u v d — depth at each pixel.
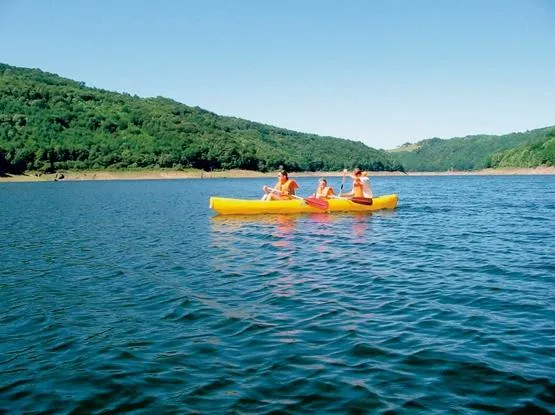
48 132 98.19
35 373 5.07
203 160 107.19
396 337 5.82
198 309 7.20
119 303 7.68
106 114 117.69
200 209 25.67
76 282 9.21
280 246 12.85
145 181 85.50
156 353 5.52
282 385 4.63
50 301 7.86
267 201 20.20
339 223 17.69
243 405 4.27
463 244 12.84
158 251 12.55
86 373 5.03
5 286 8.94
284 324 6.41
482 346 5.48
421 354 5.29
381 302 7.36
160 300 7.80
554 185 56.22
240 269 10.05
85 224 19.03
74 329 6.45
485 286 8.21
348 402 4.28
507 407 4.15
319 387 4.57
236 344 5.73
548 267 9.65
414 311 6.86
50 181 83.56
